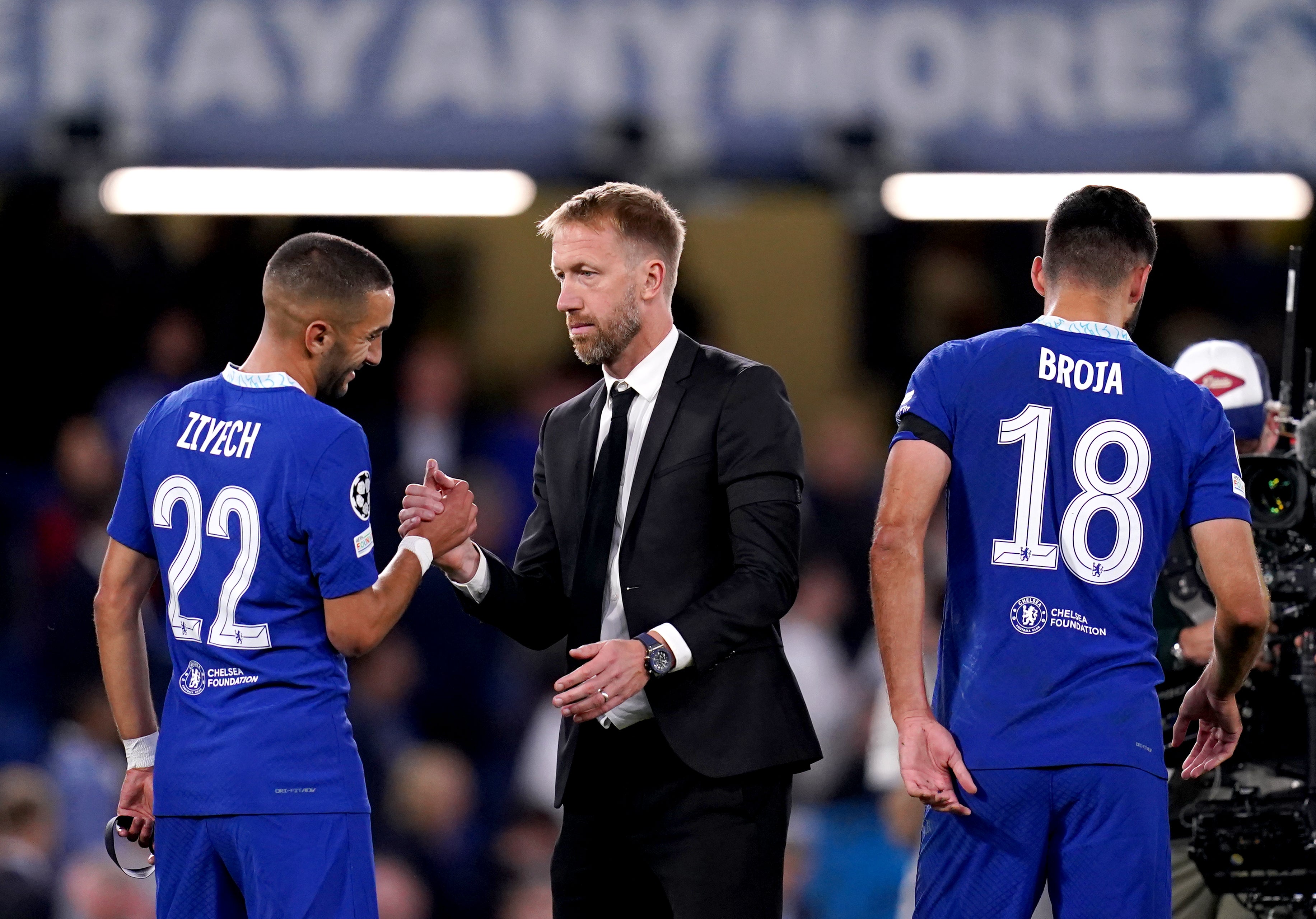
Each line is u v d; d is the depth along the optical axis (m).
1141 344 35.16
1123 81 25.33
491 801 29.48
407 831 27.67
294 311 12.29
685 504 12.98
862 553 33.31
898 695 11.55
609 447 13.34
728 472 12.94
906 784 11.38
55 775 27.80
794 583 12.89
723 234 38.53
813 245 38.34
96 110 25.64
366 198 32.38
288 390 12.12
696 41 26.08
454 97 25.94
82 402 34.56
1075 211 12.23
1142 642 11.62
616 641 12.24
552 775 29.05
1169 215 30.83
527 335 37.94
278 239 34.50
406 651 30.06
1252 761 14.22
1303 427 13.90
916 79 25.81
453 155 25.97
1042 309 37.03
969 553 11.76
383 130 25.81
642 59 26.08
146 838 12.80
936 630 25.89
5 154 25.80
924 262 37.78
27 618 31.20
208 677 11.97
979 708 11.54
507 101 26.03
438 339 35.25
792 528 12.89
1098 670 11.43
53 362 34.47
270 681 11.88
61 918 25.97
